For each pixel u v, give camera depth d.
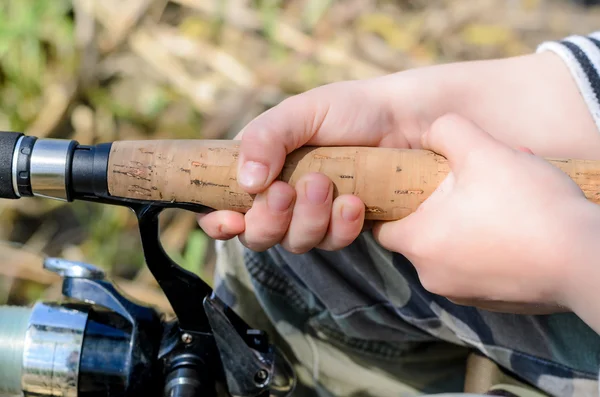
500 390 0.91
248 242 0.79
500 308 0.79
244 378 0.80
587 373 0.89
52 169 0.72
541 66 0.94
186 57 1.92
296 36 1.97
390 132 0.88
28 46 1.86
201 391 0.78
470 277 0.74
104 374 0.78
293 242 0.78
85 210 1.72
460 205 0.73
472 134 0.76
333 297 0.95
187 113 1.84
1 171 0.71
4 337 0.78
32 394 0.79
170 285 0.78
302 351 1.04
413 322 0.94
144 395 0.79
